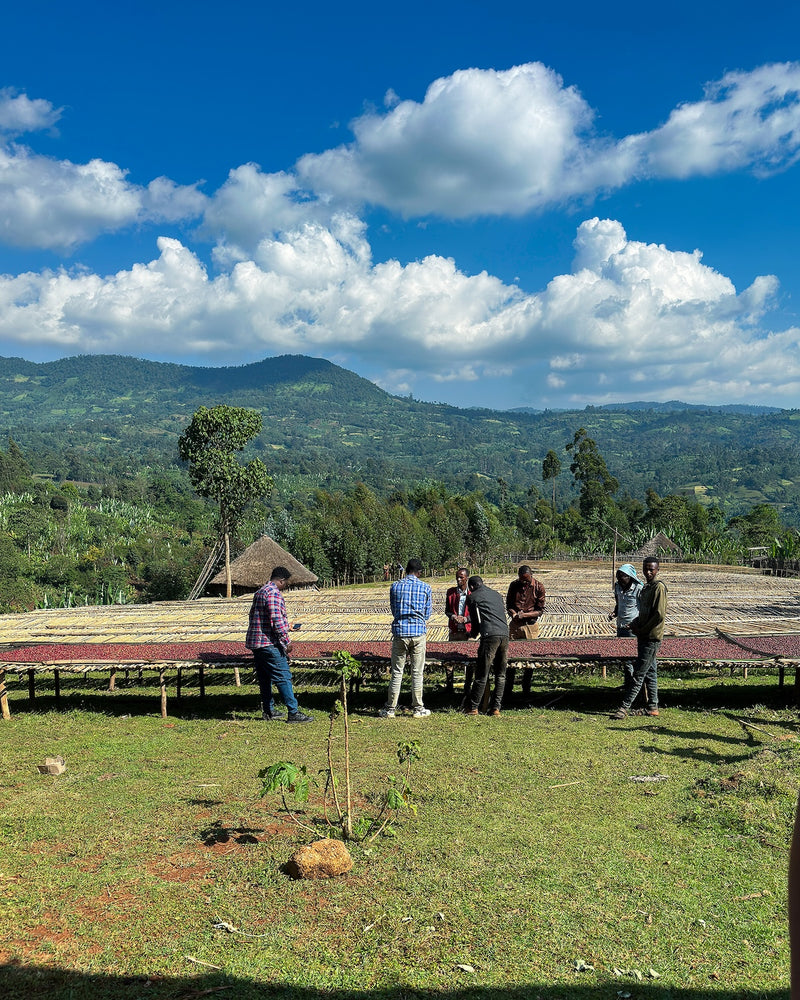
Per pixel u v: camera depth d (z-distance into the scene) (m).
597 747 6.25
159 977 2.84
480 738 6.68
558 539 74.12
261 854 4.03
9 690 11.31
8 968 2.92
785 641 8.67
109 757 6.31
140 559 76.25
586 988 2.71
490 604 7.80
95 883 3.70
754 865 3.73
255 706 8.88
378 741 6.64
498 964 2.89
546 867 3.78
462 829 4.34
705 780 5.06
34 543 83.00
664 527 66.38
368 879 3.69
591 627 10.34
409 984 2.76
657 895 3.44
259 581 28.31
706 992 2.66
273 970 2.88
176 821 4.59
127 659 8.50
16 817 4.72
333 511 64.62
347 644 9.21
